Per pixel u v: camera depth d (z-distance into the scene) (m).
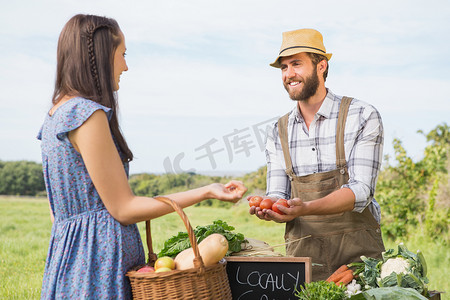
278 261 2.65
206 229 2.80
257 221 8.66
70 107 2.03
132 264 2.12
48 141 2.12
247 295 2.66
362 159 3.06
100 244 2.04
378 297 2.26
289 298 2.60
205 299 2.02
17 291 5.30
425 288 2.46
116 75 2.23
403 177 8.78
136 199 2.06
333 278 2.64
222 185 2.16
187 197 2.12
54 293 2.04
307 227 3.15
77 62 2.12
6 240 7.26
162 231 7.69
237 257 2.70
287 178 3.37
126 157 2.20
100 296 2.01
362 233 3.07
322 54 3.17
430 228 8.11
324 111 3.21
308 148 3.25
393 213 8.52
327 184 3.15
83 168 2.06
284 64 3.21
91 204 2.08
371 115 3.11
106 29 2.18
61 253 2.05
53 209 2.24
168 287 1.97
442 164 8.57
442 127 8.80
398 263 2.52
